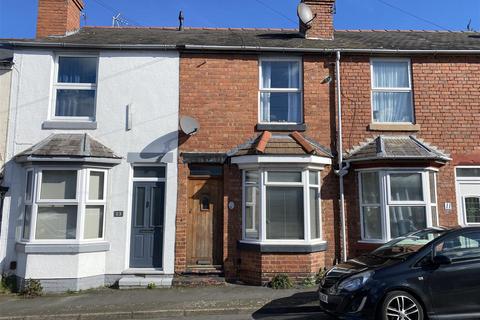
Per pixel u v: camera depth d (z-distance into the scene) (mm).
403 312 5883
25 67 10062
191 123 9820
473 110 10469
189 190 9977
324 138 10266
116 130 9953
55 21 11336
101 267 9430
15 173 9641
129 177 9820
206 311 7383
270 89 10469
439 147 10289
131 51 10289
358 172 10000
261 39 11430
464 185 10211
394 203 9477
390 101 10617
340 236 9836
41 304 7902
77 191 9297
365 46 10742
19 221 9461
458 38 12133
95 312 7289
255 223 9672
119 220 9656
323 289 6746
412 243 7035
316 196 9914
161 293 8617
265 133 9922
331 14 11688
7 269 9344
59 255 9016
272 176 9641
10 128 9812
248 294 8398
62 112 10164
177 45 10203
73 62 10383
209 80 10312
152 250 9742
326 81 10281
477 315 5938
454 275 6020
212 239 9852
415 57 10664
